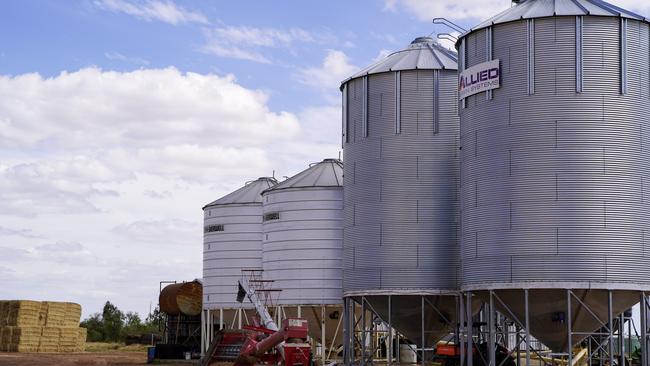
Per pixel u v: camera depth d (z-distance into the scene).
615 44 50.09
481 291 51.97
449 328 61.44
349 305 62.88
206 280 88.62
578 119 49.22
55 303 107.50
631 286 48.06
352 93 63.75
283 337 54.53
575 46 49.84
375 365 67.81
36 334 103.06
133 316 195.00
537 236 48.78
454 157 60.56
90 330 179.12
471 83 53.12
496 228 50.34
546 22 50.34
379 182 60.97
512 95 50.72
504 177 50.34
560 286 47.94
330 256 75.00
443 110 60.97
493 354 50.56
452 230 59.75
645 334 49.06
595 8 51.19
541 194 49.06
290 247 76.00
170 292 100.00
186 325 104.75
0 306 103.69
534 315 50.12
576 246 48.09
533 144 49.66
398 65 62.16
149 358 87.56
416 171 60.38
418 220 59.81
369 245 60.72
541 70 50.09
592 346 62.69
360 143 62.50
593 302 48.53
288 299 75.38
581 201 48.47
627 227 48.59
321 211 75.50
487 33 52.31
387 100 61.56
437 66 61.47
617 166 49.00
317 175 77.75
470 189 52.56
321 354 74.56
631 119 49.78
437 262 59.22
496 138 51.09
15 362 77.19
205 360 60.38
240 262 86.50
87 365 77.69
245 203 87.25
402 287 59.09
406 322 60.84
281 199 77.25
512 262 49.31
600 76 49.66
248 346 55.81
